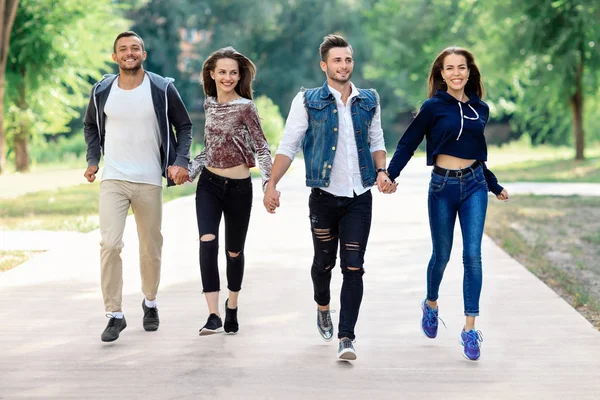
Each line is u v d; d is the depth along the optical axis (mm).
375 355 8242
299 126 8055
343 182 7938
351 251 7926
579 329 9273
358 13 99688
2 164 44062
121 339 8852
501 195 8570
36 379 7426
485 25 49938
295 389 7137
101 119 8594
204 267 8742
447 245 8359
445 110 8156
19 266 13477
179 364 7891
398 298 11078
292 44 101500
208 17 99062
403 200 25469
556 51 45781
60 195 28734
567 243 16828
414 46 78625
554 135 62969
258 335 9023
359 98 8016
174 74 97625
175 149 8734
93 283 12047
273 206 8102
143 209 8734
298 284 12016
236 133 8594
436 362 7992
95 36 48750
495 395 6996
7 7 42500
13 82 46656
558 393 7059
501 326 9422
